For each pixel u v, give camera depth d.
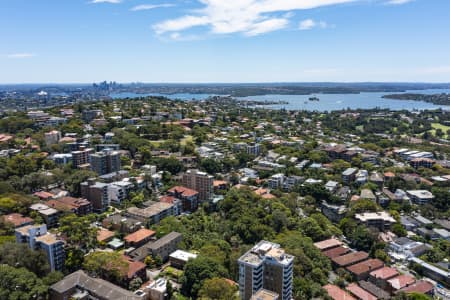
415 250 176.12
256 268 119.75
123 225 183.38
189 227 190.50
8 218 176.88
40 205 196.12
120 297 120.25
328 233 190.00
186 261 151.38
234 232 181.25
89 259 142.00
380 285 150.00
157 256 157.12
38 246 142.25
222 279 127.00
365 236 183.12
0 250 132.88
